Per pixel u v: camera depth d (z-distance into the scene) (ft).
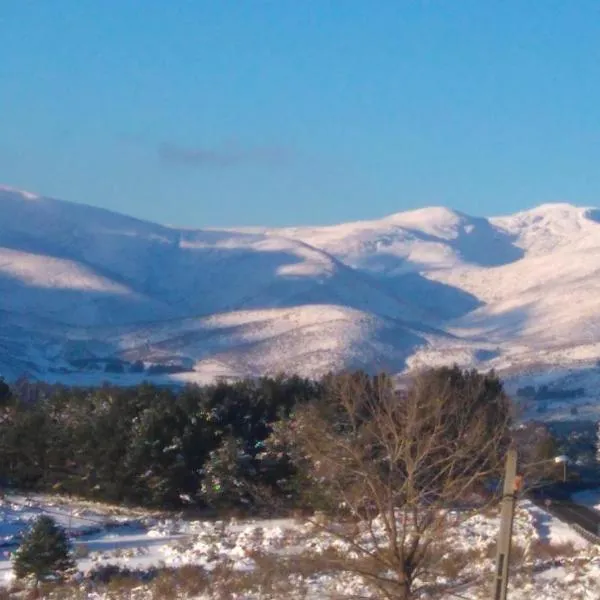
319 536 122.93
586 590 105.29
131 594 115.55
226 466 176.86
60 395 219.41
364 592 102.12
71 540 157.99
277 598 106.11
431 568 99.55
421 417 106.73
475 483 108.88
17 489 208.95
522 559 114.32
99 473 195.93
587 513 164.25
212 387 205.77
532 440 128.57
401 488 94.89
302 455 156.97
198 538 152.25
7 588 124.26
